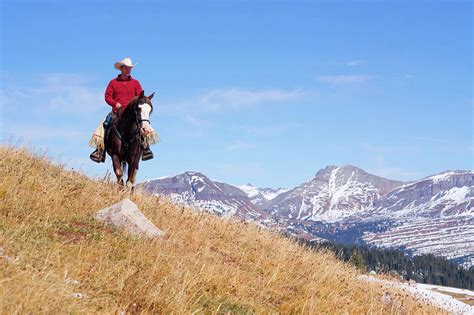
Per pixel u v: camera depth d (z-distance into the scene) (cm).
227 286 998
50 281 718
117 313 714
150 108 1423
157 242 1088
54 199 1174
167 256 1019
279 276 1191
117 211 1170
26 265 743
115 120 1458
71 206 1188
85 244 952
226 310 882
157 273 916
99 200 1295
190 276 938
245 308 916
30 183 1215
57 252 847
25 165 1355
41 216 1051
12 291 629
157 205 1445
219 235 1419
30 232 927
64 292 701
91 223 1113
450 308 1642
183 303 817
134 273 873
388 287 1576
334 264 1526
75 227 1052
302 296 1101
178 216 1421
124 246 1025
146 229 1165
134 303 765
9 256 776
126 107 1436
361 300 1259
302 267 1348
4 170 1251
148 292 809
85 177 1498
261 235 1548
